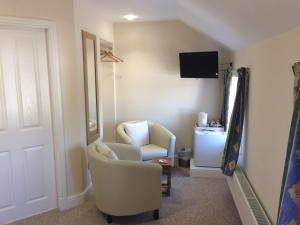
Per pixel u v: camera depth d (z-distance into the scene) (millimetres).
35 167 2902
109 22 4258
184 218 2881
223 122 4121
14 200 2826
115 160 2668
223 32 2918
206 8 2223
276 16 1525
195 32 4348
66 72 2883
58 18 2766
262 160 2344
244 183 2734
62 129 2934
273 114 2053
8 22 2516
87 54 3264
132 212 2752
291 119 1611
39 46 2760
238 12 1823
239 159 3348
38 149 2895
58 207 3080
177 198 3320
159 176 2758
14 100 2705
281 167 1854
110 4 3205
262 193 2316
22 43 2680
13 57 2652
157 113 4660
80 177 3164
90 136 3385
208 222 2805
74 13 2863
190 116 4590
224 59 4363
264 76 2316
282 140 1848
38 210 2979
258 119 2510
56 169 3010
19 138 2770
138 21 4398
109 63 4395
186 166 4355
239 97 3021
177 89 4551
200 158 3986
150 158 3848
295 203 1404
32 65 2752
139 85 4617
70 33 2850
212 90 4469
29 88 2764
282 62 1854
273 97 2059
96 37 3582
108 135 4574
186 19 3797
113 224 2770
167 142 3996
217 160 3941
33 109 2811
